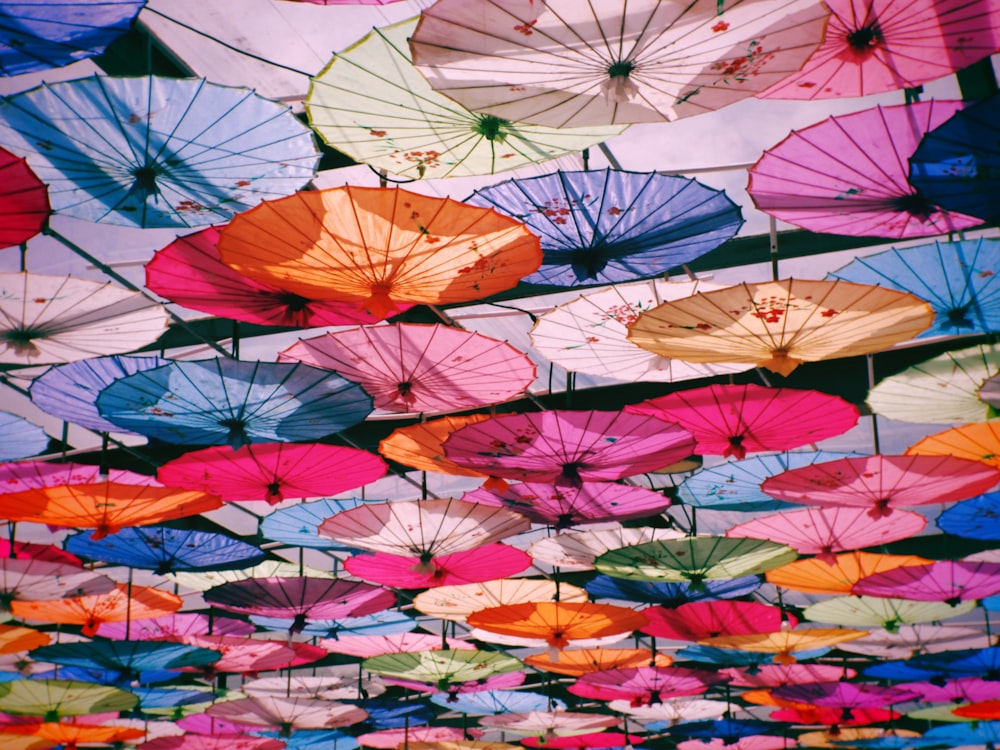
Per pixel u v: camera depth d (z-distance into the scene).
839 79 6.07
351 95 6.07
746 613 15.77
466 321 12.15
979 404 10.02
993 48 5.70
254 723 21.36
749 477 11.73
